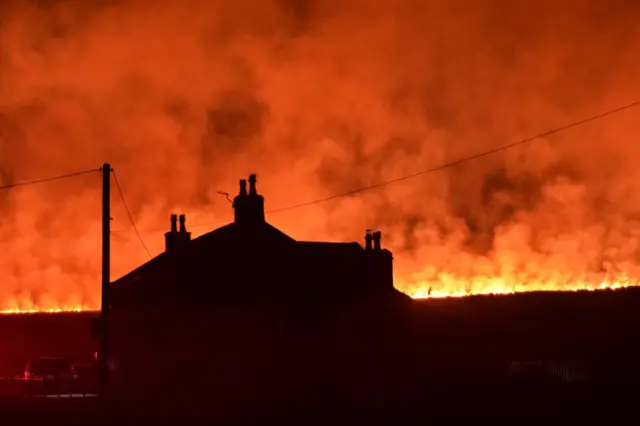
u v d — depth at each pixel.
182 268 164.50
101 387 141.00
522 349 160.75
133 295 166.00
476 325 169.25
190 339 159.00
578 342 158.75
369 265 168.88
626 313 162.25
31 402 161.38
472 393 150.00
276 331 157.62
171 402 155.12
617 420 117.25
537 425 114.12
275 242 168.50
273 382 154.75
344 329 160.38
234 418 128.88
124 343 163.50
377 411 136.00
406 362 161.88
